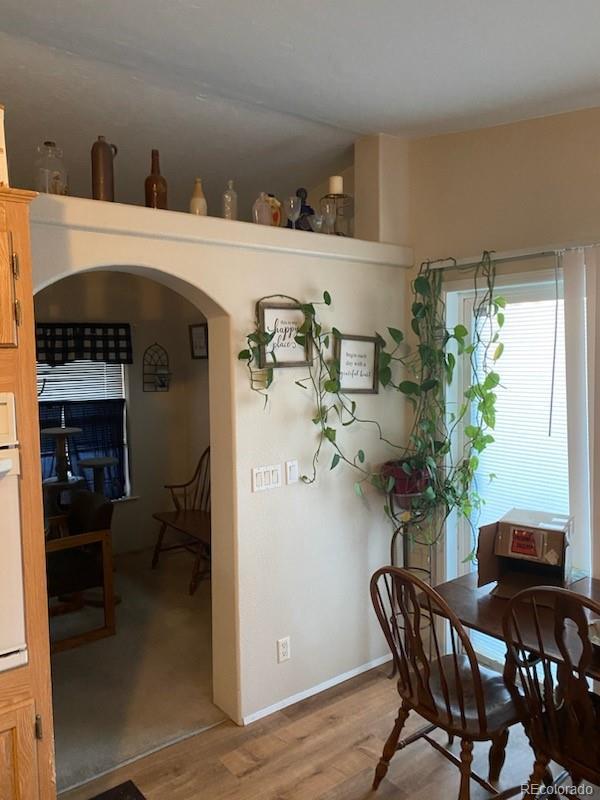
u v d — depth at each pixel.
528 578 2.37
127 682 3.02
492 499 3.05
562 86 2.32
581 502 2.50
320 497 2.88
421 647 2.00
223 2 1.81
